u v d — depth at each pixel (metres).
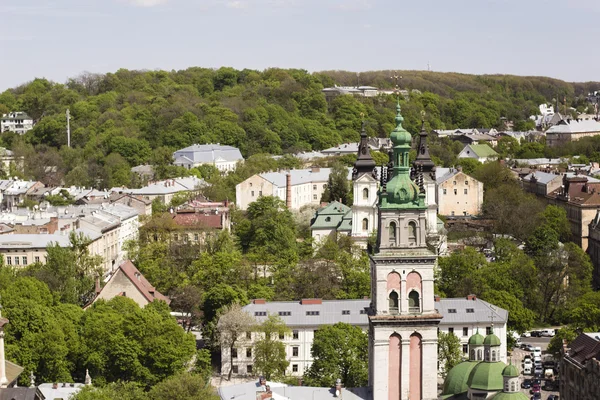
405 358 185.50
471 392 190.50
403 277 185.00
